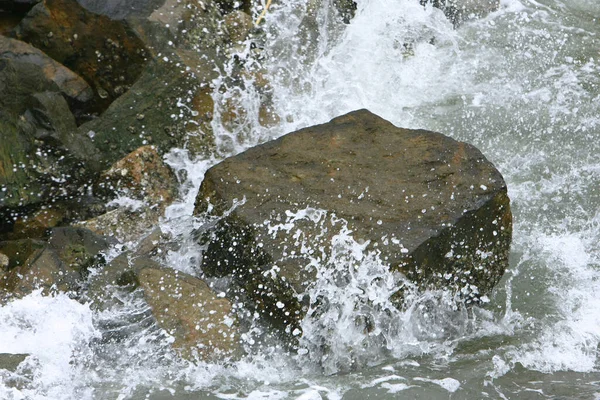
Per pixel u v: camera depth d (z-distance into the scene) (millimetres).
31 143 15172
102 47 16875
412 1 20750
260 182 13305
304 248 12352
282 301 12109
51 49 17031
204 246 13344
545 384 11531
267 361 11930
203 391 11367
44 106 15328
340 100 18172
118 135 16125
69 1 16859
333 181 13180
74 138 15656
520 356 12141
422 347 12297
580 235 14938
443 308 12695
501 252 13273
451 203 12719
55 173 15289
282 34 19094
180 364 11836
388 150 13648
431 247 12312
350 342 12023
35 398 11078
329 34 19625
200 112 16562
